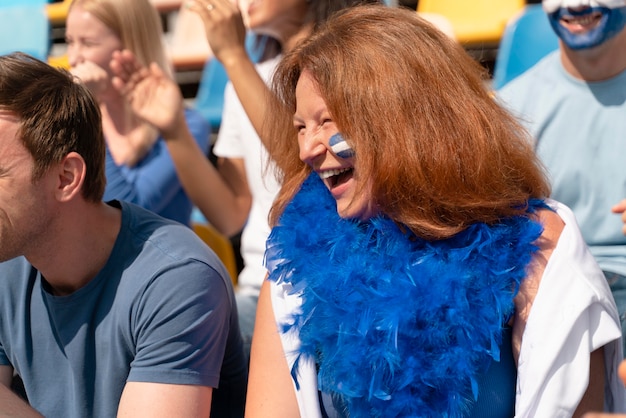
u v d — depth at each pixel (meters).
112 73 4.87
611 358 2.75
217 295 3.15
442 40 2.81
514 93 4.38
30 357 3.26
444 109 2.71
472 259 2.74
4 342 3.35
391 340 2.68
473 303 2.69
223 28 4.40
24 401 3.04
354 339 2.74
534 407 2.64
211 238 5.41
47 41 7.82
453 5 7.26
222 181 4.90
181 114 4.75
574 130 4.14
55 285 3.21
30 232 3.02
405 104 2.70
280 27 4.70
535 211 2.83
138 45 4.90
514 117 2.93
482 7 7.13
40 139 2.96
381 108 2.70
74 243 3.10
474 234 2.78
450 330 2.68
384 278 2.79
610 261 3.91
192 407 3.05
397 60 2.73
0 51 7.89
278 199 3.22
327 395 2.87
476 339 2.63
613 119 4.07
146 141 4.85
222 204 4.90
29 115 2.96
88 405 3.17
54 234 3.06
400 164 2.69
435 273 2.75
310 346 2.85
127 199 4.77
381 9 2.86
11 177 2.95
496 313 2.66
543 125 4.21
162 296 3.05
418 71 2.72
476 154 2.71
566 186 4.10
